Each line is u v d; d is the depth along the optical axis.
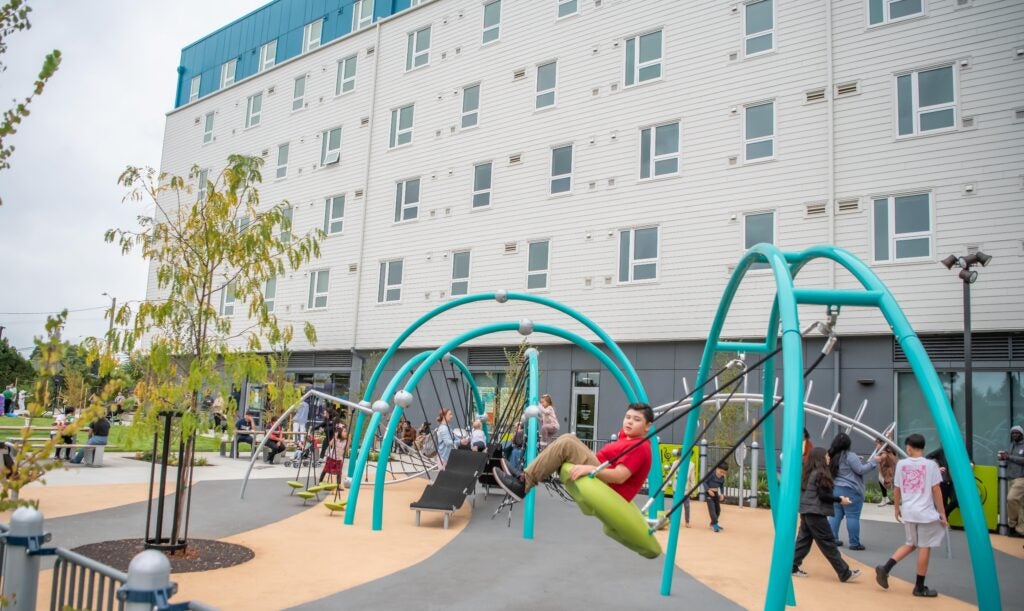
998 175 17.66
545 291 24.23
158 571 3.36
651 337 21.86
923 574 8.14
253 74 36.50
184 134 38.78
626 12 24.06
